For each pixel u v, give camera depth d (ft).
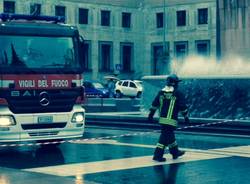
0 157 43.29
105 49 213.05
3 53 42.42
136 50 220.43
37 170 36.70
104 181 32.55
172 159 41.11
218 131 62.34
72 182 31.24
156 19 217.97
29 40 43.50
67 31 45.34
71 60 45.29
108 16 213.25
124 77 216.13
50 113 44.11
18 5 188.14
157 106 40.09
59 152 46.03
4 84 42.37
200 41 206.59
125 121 74.23
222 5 82.79
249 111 67.67
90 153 45.11
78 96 45.85
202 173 35.06
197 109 72.84
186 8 209.97
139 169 36.68
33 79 43.34
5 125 42.45
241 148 47.93
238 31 81.25
